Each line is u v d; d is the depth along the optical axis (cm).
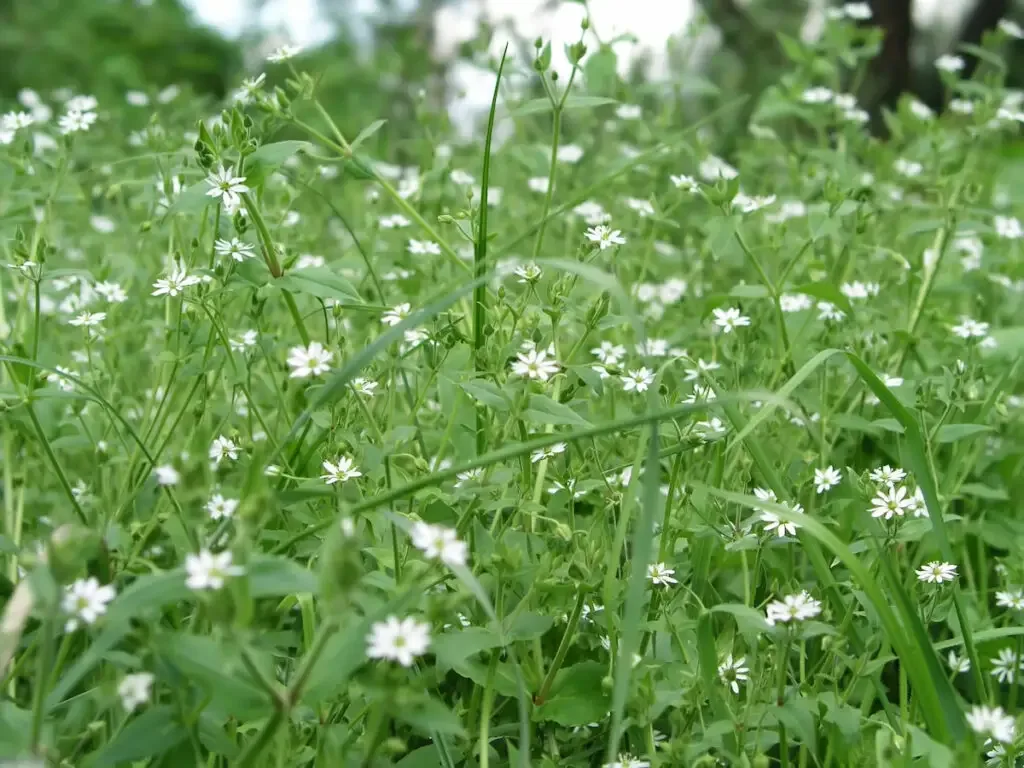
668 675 32
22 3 168
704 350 55
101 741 29
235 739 30
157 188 55
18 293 51
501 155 75
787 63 140
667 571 34
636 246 66
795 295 53
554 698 31
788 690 32
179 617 33
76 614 23
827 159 60
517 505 32
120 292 47
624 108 68
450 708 34
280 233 53
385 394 46
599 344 54
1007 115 64
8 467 41
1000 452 49
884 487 38
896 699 39
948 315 57
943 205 55
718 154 95
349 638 24
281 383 50
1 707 26
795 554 44
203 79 175
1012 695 36
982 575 42
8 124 50
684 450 35
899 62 142
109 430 44
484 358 36
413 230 58
